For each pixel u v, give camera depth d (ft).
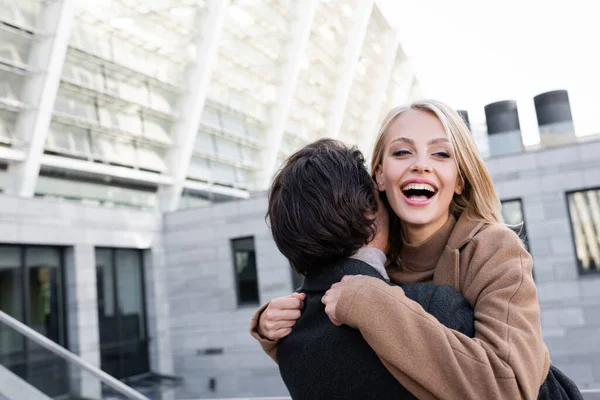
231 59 75.82
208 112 75.82
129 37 61.98
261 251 55.26
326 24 91.45
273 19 76.33
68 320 48.06
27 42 49.19
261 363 54.03
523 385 2.88
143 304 57.82
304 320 3.66
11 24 47.19
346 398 3.22
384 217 3.99
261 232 55.57
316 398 3.36
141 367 56.08
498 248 3.59
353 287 3.25
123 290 55.57
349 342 3.28
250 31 74.54
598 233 42.63
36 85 48.80
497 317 3.17
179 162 67.05
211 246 57.41
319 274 3.62
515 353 2.96
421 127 3.92
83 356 47.39
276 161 87.20
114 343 53.16
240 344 55.11
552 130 49.60
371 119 117.29
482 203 4.03
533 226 43.88
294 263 3.74
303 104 94.68
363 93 116.16
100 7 57.36
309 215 3.46
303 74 90.38
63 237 47.47
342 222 3.42
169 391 53.67
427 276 4.10
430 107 3.97
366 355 3.21
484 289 3.43
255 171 84.17
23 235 43.75
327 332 3.40
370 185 3.64
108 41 60.54
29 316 44.75
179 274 58.49
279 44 79.61
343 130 109.29
